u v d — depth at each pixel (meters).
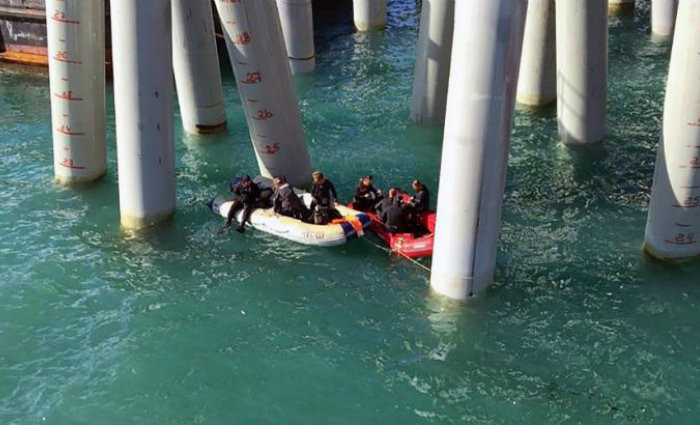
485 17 12.01
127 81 15.99
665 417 11.67
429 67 21.88
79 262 16.05
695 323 13.62
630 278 14.87
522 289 14.62
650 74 26.59
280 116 18.16
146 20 15.62
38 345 13.64
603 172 19.47
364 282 15.06
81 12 17.62
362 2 33.16
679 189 14.45
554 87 23.53
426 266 15.45
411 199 16.72
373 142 21.84
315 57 30.25
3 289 15.16
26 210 18.12
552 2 22.28
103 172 19.56
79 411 12.16
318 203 16.78
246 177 17.47
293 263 15.80
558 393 12.20
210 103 22.31
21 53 28.42
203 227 17.25
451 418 11.80
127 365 13.11
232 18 17.02
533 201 18.09
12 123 23.36
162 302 14.72
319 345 13.45
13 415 12.10
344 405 12.14
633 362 12.78
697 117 13.75
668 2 30.56
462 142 12.88
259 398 12.34
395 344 13.39
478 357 13.03
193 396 12.41
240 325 14.03
